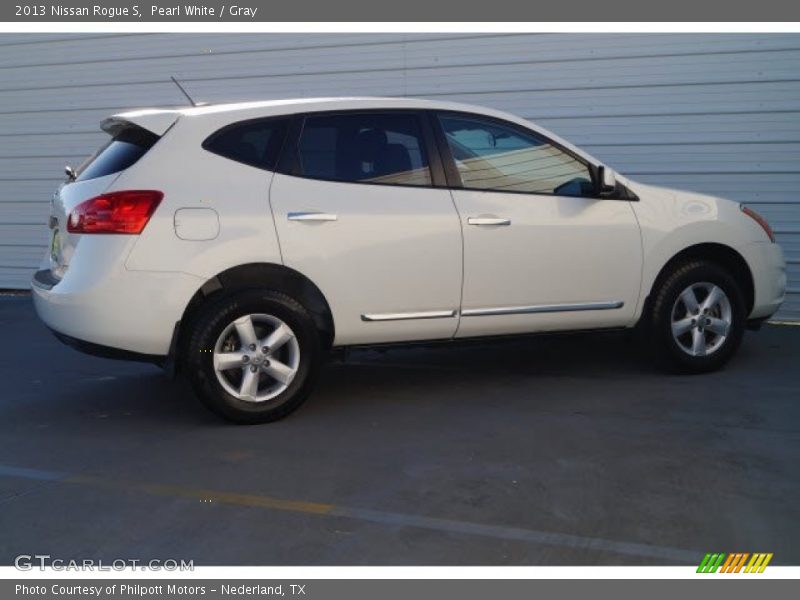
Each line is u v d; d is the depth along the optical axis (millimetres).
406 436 4727
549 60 8039
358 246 4961
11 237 10180
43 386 6027
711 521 3617
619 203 5602
